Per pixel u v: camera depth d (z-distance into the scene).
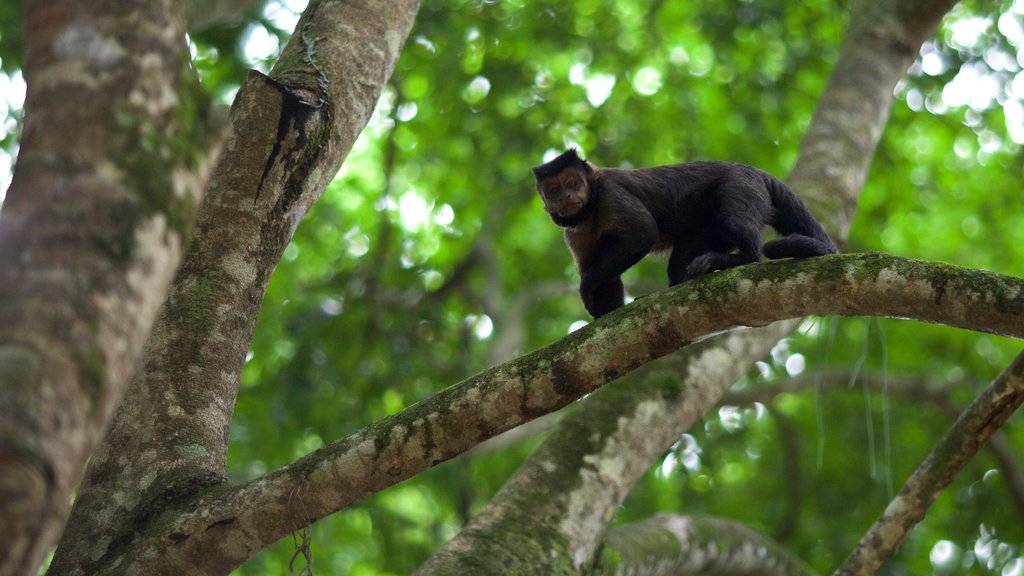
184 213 2.68
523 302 12.62
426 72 12.65
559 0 12.91
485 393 4.29
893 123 13.37
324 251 13.56
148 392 4.92
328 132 5.34
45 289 2.40
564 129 13.07
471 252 13.34
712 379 6.95
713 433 12.06
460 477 11.27
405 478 4.39
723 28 12.59
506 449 12.62
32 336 2.34
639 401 6.68
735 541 7.41
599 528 6.14
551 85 13.23
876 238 13.93
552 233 14.38
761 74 13.02
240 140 5.15
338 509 4.45
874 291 4.12
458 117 12.95
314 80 5.43
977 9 12.30
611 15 13.03
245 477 10.73
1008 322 3.90
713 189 6.37
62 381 2.34
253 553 4.51
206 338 5.05
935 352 13.77
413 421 4.34
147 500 4.65
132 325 2.52
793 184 8.12
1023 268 14.41
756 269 4.28
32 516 2.22
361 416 11.59
